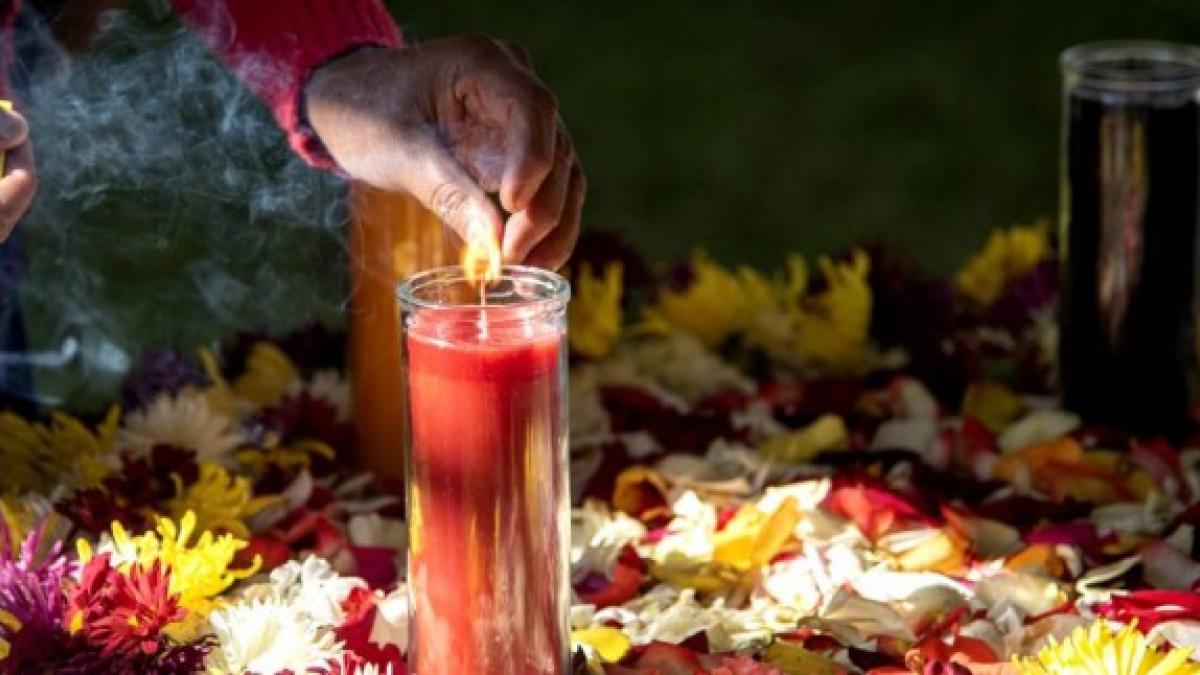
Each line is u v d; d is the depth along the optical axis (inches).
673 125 205.3
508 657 64.0
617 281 100.7
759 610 73.9
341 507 84.5
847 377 99.3
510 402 61.7
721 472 88.0
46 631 63.6
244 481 79.7
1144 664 62.7
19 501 78.9
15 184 65.9
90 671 63.0
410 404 62.6
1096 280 89.9
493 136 71.8
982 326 104.7
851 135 202.7
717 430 91.5
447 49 72.0
